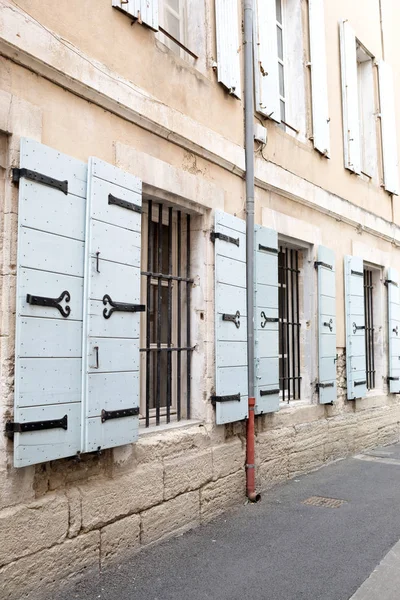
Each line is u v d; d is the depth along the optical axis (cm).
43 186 386
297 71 789
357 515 559
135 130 488
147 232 548
